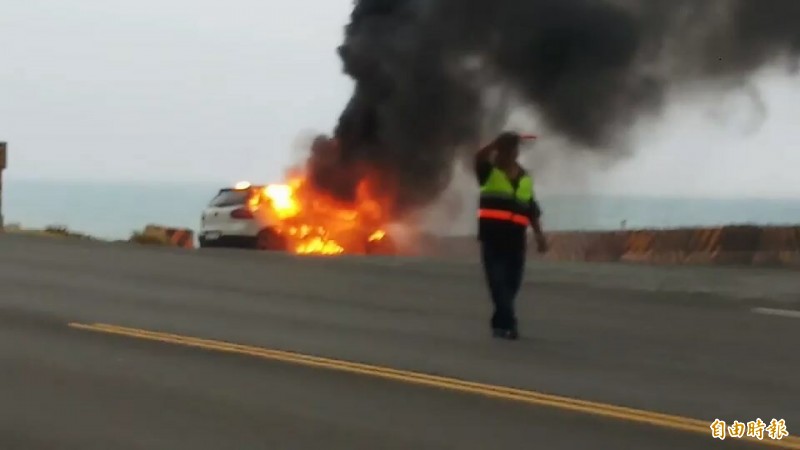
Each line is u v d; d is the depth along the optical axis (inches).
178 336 417.7
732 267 764.0
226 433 275.1
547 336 434.6
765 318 500.4
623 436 274.8
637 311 518.0
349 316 480.4
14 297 524.1
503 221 419.2
